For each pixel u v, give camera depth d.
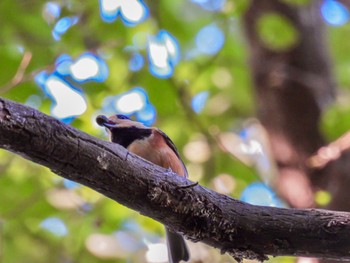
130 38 8.25
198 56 9.41
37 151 3.49
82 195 8.08
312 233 4.06
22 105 3.46
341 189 7.02
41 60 7.66
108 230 8.14
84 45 8.12
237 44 9.45
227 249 4.14
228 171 8.62
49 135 3.49
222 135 9.01
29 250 8.19
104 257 8.11
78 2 7.84
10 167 8.05
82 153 3.62
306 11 7.97
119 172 3.78
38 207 7.95
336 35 10.17
